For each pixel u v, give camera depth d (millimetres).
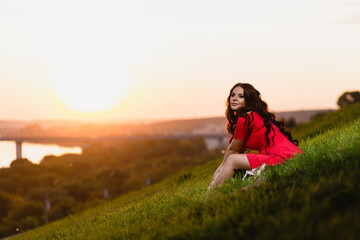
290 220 2500
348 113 11016
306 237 2221
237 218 2895
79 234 5281
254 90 4516
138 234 3658
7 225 30500
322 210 2568
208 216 3066
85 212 12367
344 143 4324
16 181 55000
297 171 3623
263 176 3820
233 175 4355
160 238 3102
